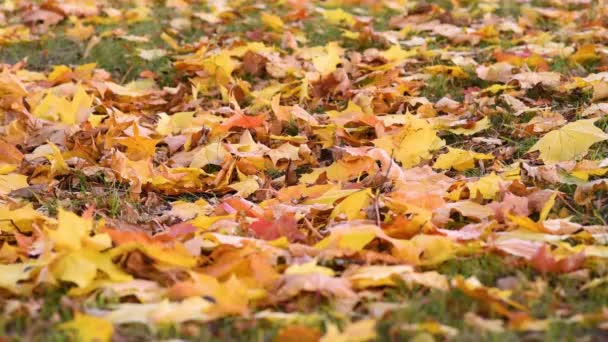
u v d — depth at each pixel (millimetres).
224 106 6234
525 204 4008
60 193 4652
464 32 7430
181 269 3361
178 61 7012
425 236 3535
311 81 6176
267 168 5090
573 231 3727
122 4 9211
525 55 6508
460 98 6062
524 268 3439
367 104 5727
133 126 5086
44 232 3732
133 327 3012
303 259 3418
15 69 6688
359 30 7941
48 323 3002
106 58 7332
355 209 3951
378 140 4902
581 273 3328
